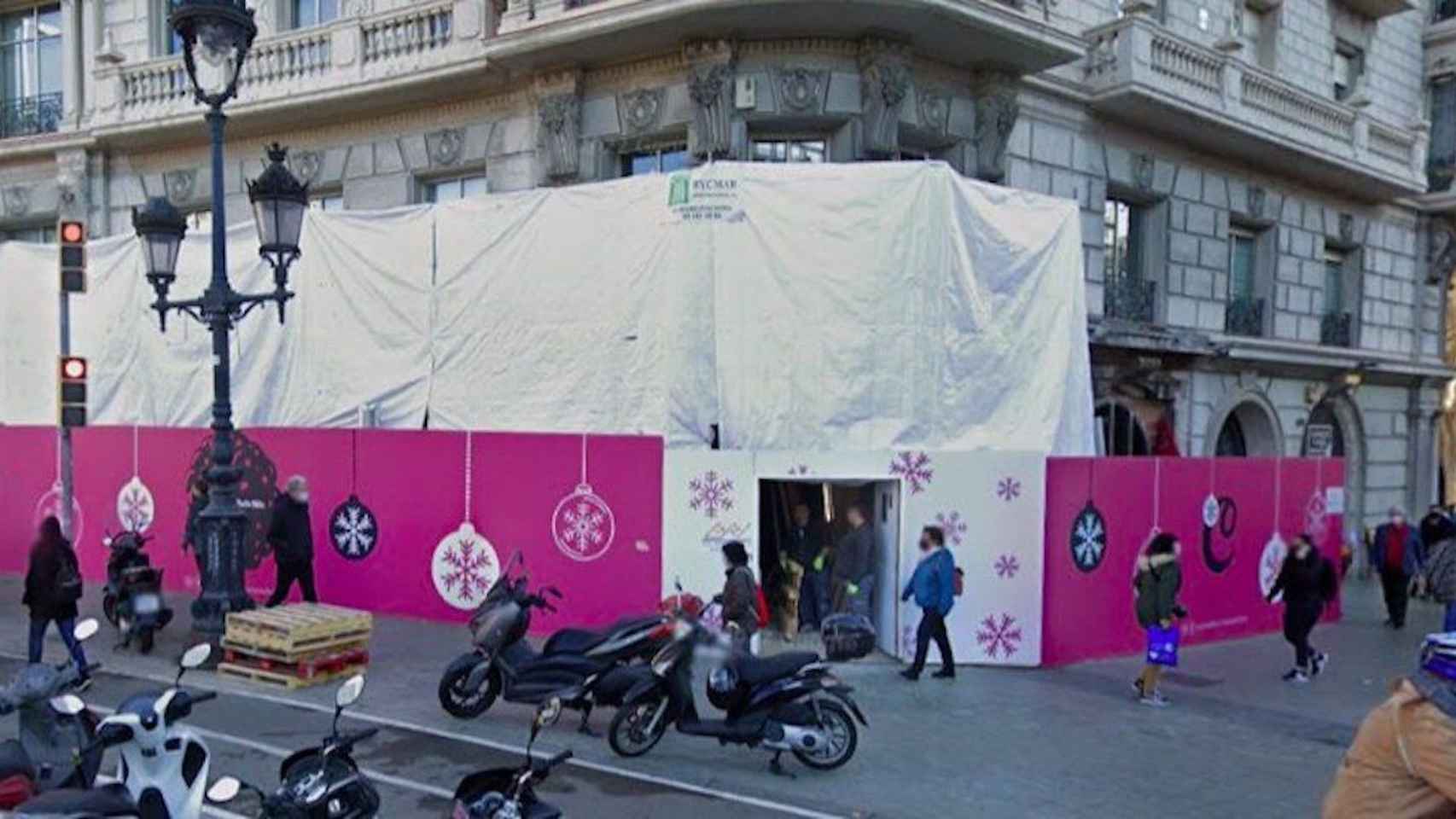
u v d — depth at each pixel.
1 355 18.12
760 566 11.46
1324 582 11.98
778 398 11.95
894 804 6.90
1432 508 19.02
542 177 15.26
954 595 10.80
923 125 14.05
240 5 10.07
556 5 14.12
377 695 9.22
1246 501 14.59
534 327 13.34
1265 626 14.97
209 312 10.50
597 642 8.26
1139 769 7.90
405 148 16.97
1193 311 19.03
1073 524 11.91
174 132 18.64
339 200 17.94
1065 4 16.30
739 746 8.09
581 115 14.95
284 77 17.25
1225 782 7.67
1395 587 16.22
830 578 11.92
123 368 16.97
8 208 21.06
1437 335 26.34
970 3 12.95
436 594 12.73
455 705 8.59
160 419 16.55
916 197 11.83
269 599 13.14
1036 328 12.71
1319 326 22.22
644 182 12.55
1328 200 22.42
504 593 8.81
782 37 13.40
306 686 9.42
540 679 8.28
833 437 11.85
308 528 12.19
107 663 10.30
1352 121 20.92
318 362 15.05
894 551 11.53
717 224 12.09
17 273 18.09
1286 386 21.31
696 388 12.12
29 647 9.79
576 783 7.12
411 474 12.89
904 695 9.95
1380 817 3.06
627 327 12.61
